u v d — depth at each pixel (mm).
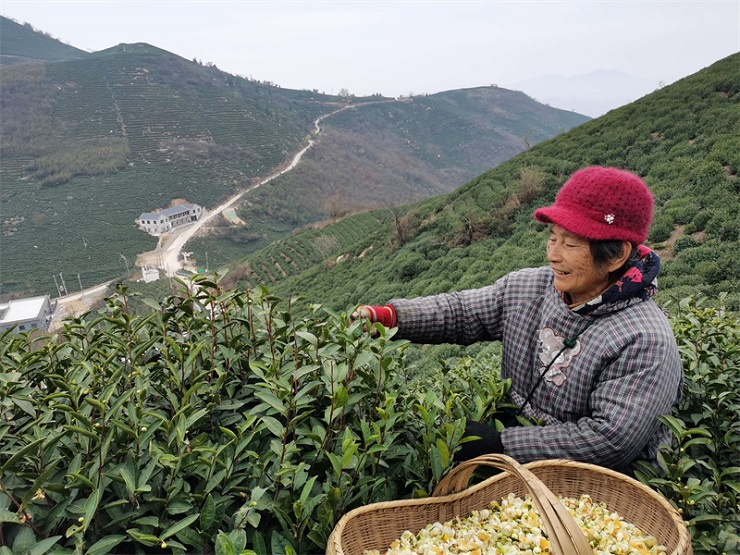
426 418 1527
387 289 26250
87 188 111750
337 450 1515
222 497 1303
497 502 1629
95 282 79312
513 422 2135
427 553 1371
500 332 2240
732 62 28859
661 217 17547
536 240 22375
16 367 1658
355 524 1357
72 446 1317
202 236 96500
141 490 1156
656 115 28000
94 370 1572
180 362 1687
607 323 1818
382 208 68062
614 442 1678
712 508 1589
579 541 1137
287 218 111812
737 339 2461
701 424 2016
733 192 17031
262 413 1657
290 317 1888
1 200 105938
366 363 1545
